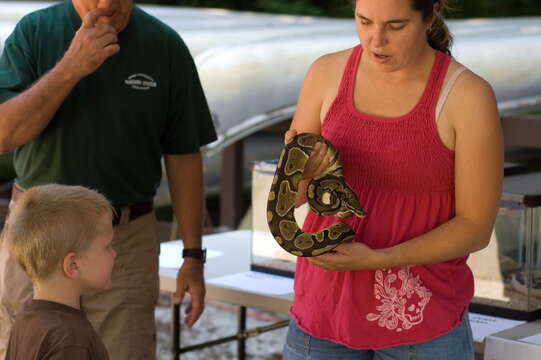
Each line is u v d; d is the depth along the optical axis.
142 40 4.04
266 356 6.76
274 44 7.37
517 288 4.05
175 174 4.40
